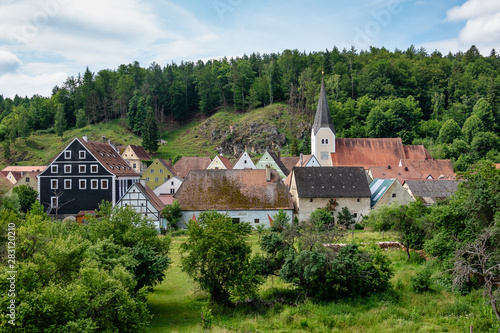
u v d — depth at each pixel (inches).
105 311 762.8
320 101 3703.3
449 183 2652.6
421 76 6505.9
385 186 2470.5
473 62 7263.8
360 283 1064.2
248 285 1013.8
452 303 995.3
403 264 1376.7
